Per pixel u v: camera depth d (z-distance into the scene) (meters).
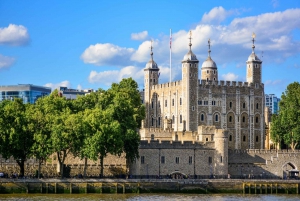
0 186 142.38
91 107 174.75
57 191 145.25
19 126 149.38
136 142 157.50
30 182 144.00
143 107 197.25
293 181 159.75
